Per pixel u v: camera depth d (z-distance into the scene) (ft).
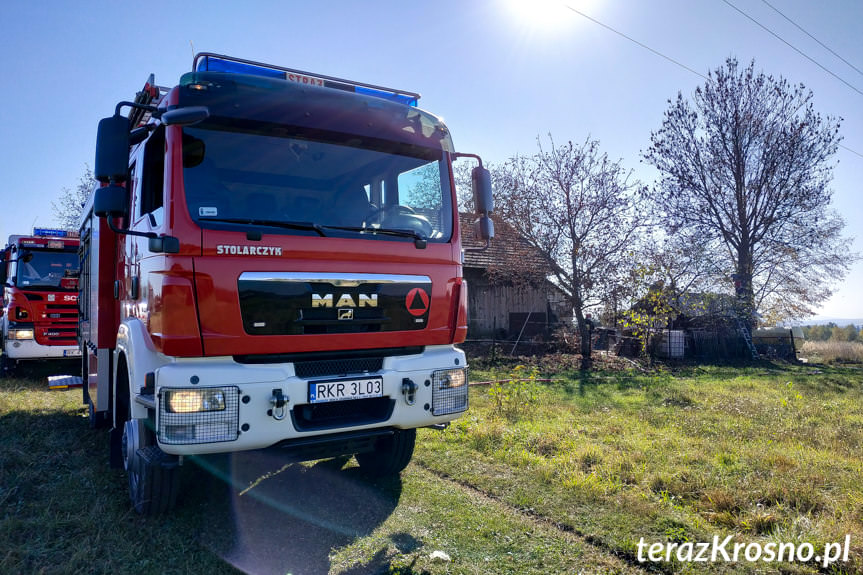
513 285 60.23
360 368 12.74
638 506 13.80
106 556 11.33
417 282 13.53
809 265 64.90
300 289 11.78
